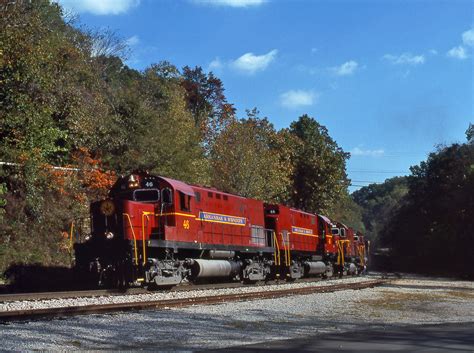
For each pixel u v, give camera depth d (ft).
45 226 94.43
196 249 80.53
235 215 93.30
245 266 95.40
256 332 43.55
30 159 87.76
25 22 92.73
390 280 119.44
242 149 158.40
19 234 88.94
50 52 95.14
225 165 157.48
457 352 34.81
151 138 119.65
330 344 38.06
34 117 89.61
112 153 115.03
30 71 89.15
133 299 61.21
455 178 218.59
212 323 46.93
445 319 55.01
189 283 86.79
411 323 51.39
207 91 239.50
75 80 108.88
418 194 257.75
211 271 82.17
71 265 87.81
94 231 73.20
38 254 88.63
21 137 88.74
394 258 258.78
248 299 66.23
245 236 95.66
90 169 105.40
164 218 75.72
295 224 116.78
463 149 228.22
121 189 77.77
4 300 55.11
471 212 194.39
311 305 63.31
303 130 222.28
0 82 86.22
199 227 81.82
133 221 71.36
